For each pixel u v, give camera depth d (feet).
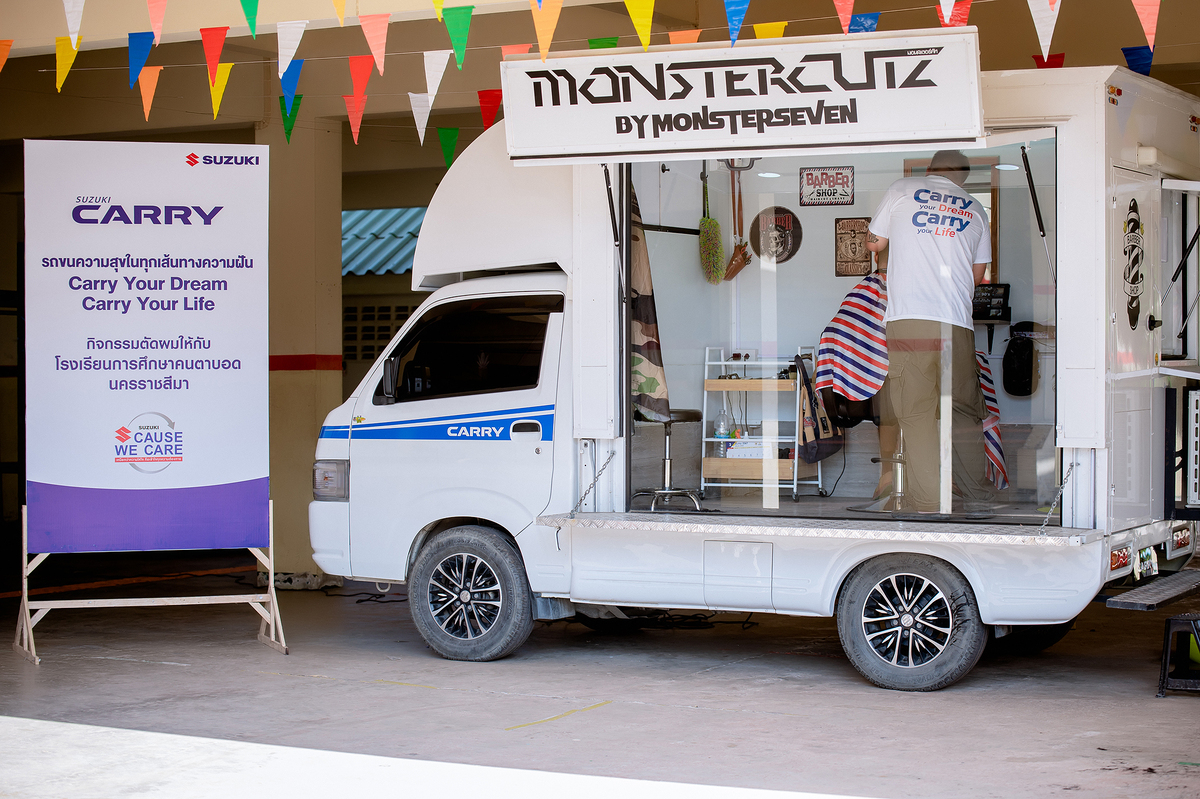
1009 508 18.20
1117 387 17.52
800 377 20.30
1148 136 18.67
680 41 18.40
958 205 18.97
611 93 17.39
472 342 21.02
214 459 21.33
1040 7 14.48
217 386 21.31
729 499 20.51
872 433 20.15
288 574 30.53
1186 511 19.76
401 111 29.32
